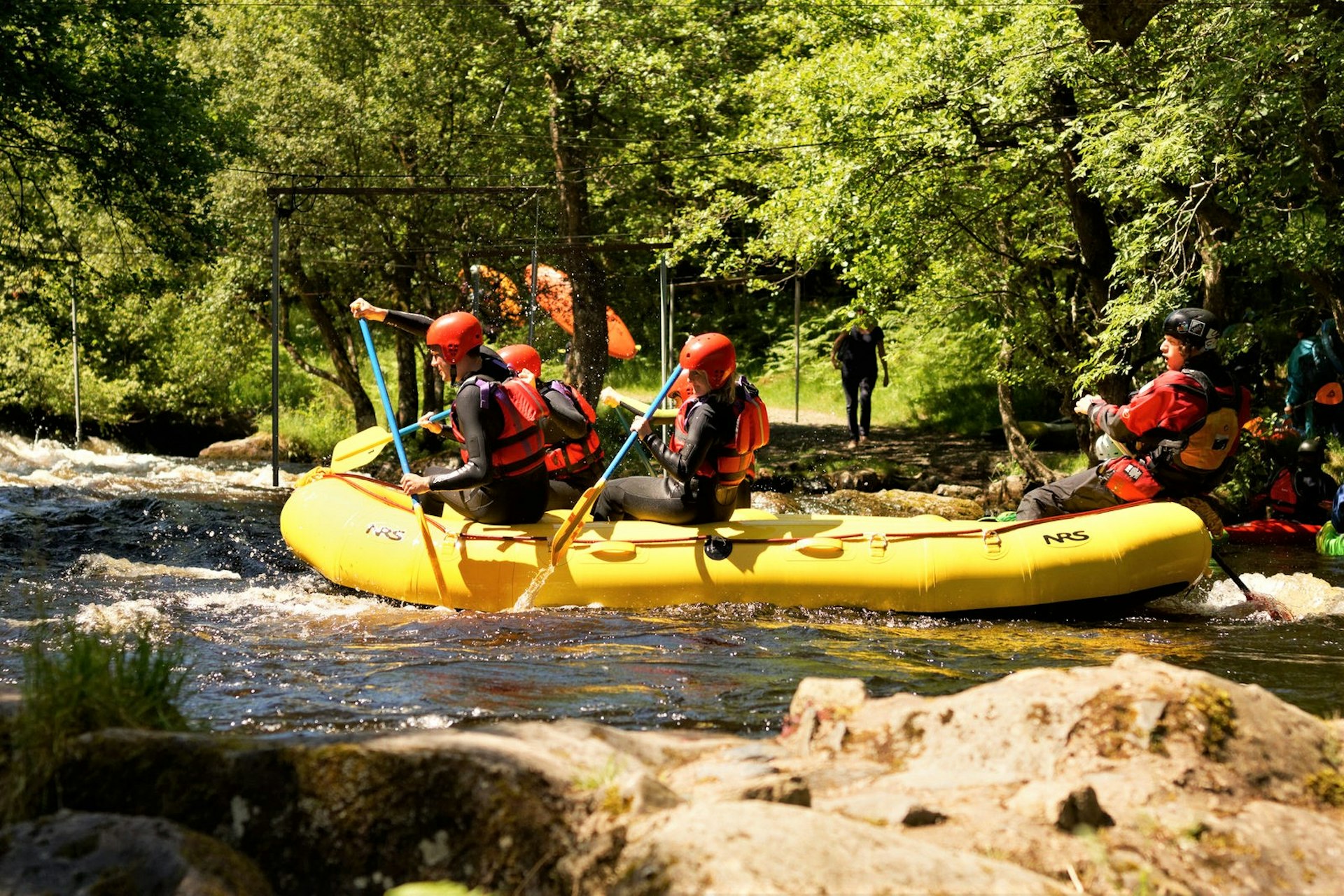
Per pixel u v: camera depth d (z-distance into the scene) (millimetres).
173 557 7781
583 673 4582
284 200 17469
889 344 21578
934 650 5164
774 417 20625
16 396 19156
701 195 16969
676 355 24078
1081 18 9664
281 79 17688
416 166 18094
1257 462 11320
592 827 2342
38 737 2680
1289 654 5117
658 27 16969
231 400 21828
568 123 17875
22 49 12570
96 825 2295
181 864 2172
